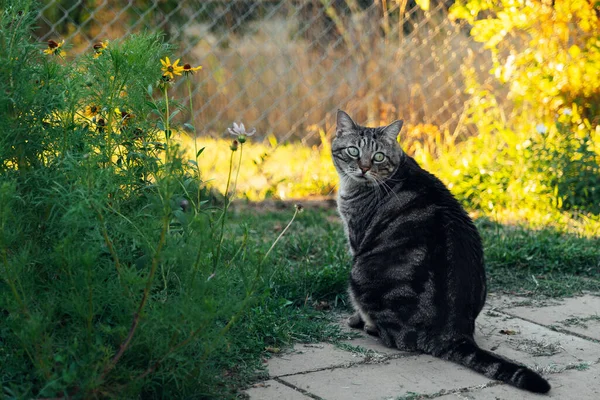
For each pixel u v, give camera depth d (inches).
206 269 128.9
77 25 292.2
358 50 336.2
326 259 210.4
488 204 295.3
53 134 133.0
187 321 117.3
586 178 294.5
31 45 135.2
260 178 317.7
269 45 338.3
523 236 240.7
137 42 136.6
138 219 128.9
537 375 133.2
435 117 339.9
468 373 141.9
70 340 120.0
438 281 151.8
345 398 130.2
